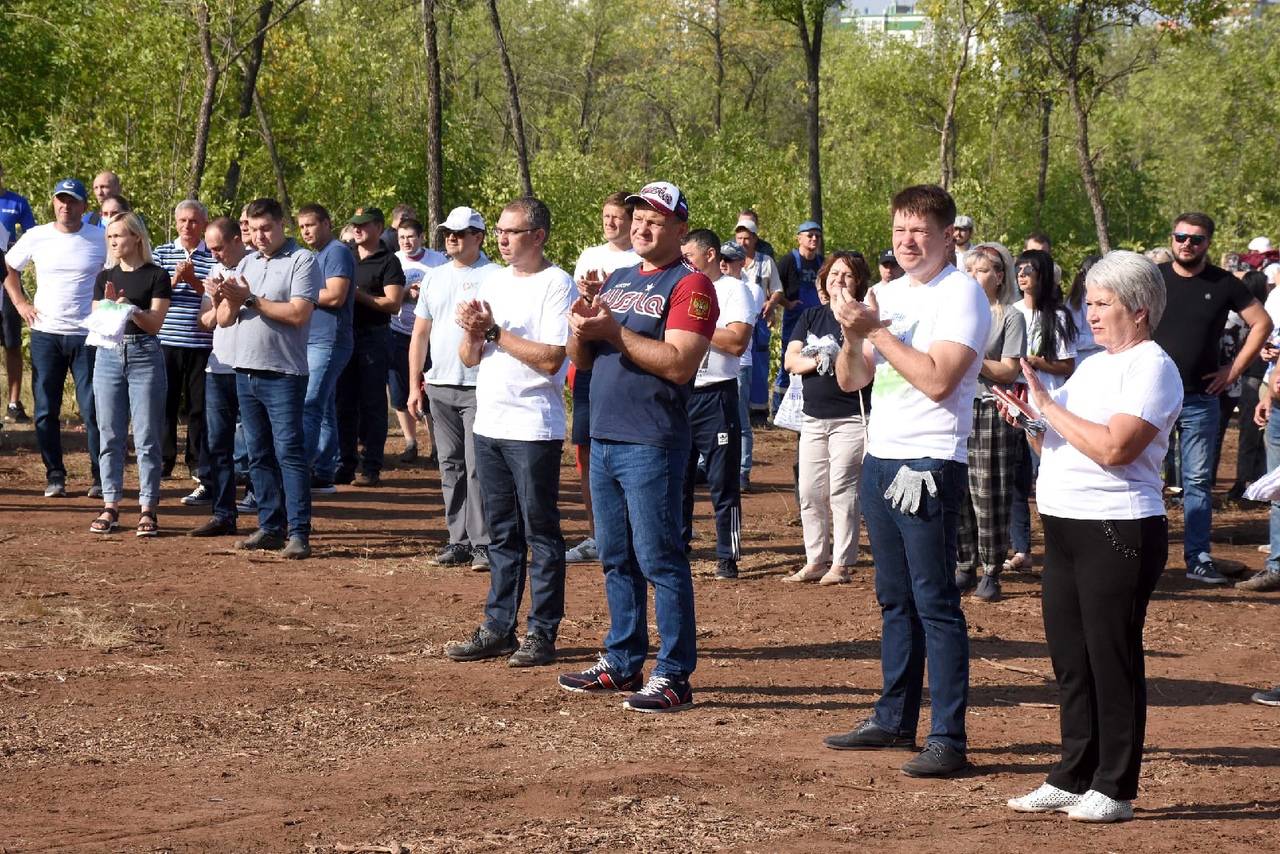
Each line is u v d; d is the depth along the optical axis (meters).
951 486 4.95
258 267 9.10
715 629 7.52
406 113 35.53
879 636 7.40
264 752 5.15
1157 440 4.43
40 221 20.66
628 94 52.44
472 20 35.50
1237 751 5.41
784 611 8.01
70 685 6.01
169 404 11.95
